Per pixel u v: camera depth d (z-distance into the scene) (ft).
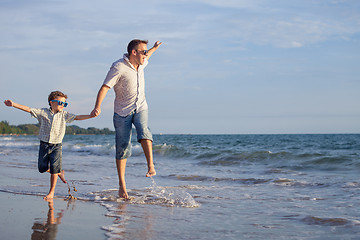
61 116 14.49
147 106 14.70
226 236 9.07
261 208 13.03
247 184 20.16
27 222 10.03
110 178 22.57
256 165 32.48
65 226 9.65
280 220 11.03
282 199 15.03
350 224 10.27
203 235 9.14
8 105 13.29
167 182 21.27
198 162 36.50
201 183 20.79
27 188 16.84
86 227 9.62
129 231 9.35
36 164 31.53
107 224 10.06
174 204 13.65
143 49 14.07
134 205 13.32
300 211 12.38
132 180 21.91
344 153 52.70
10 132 409.08
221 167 31.60
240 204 13.87
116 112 14.53
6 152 54.03
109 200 14.24
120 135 14.43
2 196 14.52
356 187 17.43
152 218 11.09
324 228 9.96
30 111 13.99
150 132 14.07
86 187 18.17
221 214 11.91
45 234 8.76
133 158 43.34
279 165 31.71
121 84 14.12
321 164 30.68
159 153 46.80
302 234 9.33
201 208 13.04
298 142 116.16
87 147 63.46
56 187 17.70
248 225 10.34
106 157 46.09
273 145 88.17
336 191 16.72
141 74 14.40
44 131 14.33
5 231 8.96
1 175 22.45
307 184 19.12
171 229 9.71
